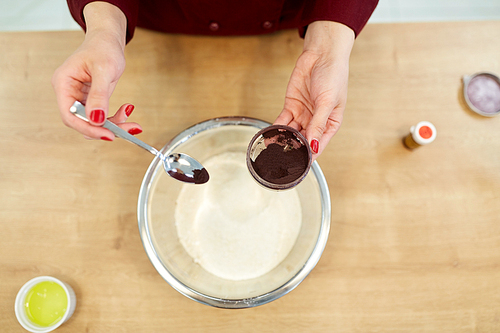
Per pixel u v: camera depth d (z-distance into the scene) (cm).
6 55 53
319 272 48
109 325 46
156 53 53
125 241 48
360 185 50
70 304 45
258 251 49
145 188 44
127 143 51
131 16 44
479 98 53
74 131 51
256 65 53
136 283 47
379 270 48
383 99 53
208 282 46
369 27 55
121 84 52
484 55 54
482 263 48
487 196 50
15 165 50
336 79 42
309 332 46
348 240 49
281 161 41
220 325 46
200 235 50
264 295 42
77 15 44
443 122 52
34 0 93
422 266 48
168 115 52
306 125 47
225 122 46
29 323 45
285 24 54
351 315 47
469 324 46
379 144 52
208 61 53
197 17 50
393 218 49
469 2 94
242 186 51
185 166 46
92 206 49
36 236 48
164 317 46
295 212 50
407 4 95
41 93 52
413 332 46
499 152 52
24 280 47
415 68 54
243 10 49
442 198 50
